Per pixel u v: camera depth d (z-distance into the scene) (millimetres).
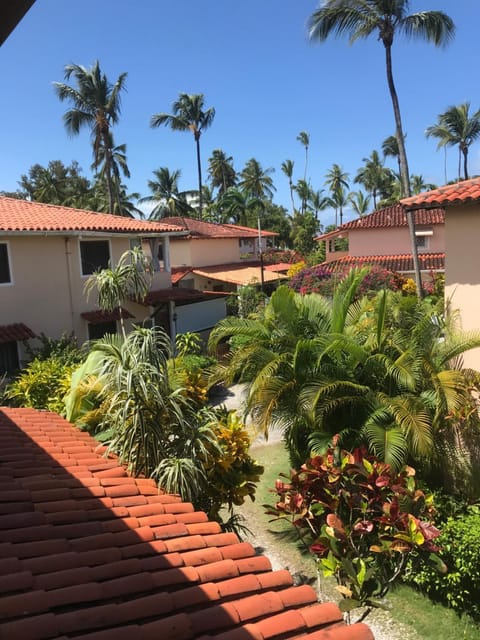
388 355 9922
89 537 4258
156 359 6391
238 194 44719
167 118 52906
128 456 6312
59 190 63188
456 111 43469
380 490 4879
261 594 3672
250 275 32750
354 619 7441
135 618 3211
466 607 7344
